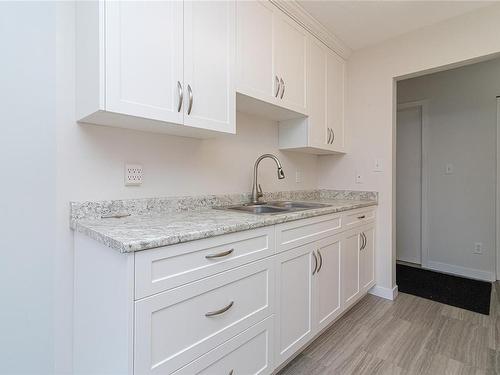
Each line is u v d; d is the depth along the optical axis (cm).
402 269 326
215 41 143
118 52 108
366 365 156
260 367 130
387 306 230
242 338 120
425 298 246
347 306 203
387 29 226
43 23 119
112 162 137
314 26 213
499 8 192
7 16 111
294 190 254
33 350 118
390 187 244
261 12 172
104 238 92
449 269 316
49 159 120
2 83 111
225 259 112
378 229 251
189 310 99
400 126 351
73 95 125
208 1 140
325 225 178
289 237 148
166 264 92
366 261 233
